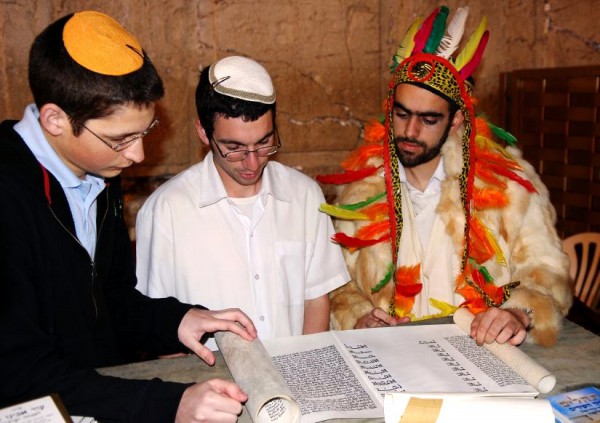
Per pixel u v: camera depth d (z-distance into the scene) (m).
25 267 1.26
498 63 3.70
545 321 1.58
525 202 2.02
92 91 1.23
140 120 1.30
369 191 2.10
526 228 2.02
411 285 2.01
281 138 3.43
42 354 1.22
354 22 3.40
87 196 1.48
